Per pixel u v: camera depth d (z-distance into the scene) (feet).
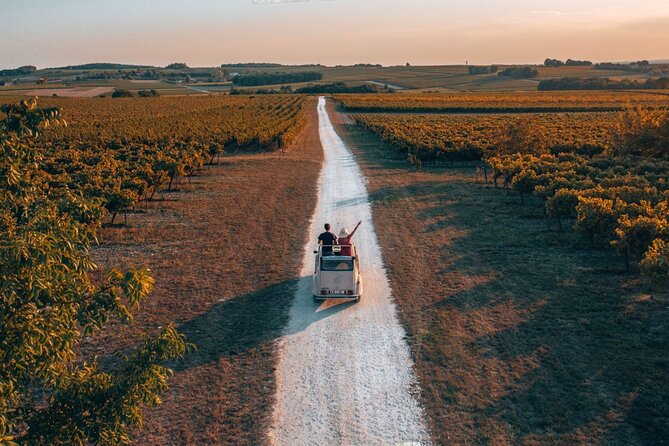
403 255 77.97
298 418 40.78
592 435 37.63
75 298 25.68
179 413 41.73
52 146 191.21
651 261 52.11
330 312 59.21
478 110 391.86
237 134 208.13
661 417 39.19
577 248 79.77
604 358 47.67
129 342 53.26
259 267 73.82
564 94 576.61
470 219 98.27
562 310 57.98
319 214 103.50
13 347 23.18
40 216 25.36
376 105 420.36
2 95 574.56
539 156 150.92
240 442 38.27
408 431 38.88
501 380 44.88
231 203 113.91
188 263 76.02
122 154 165.48
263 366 48.24
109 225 96.32
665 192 88.17
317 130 294.66
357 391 44.04
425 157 166.09
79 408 26.30
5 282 22.45
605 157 153.69
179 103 487.61
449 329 54.24
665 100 437.58
